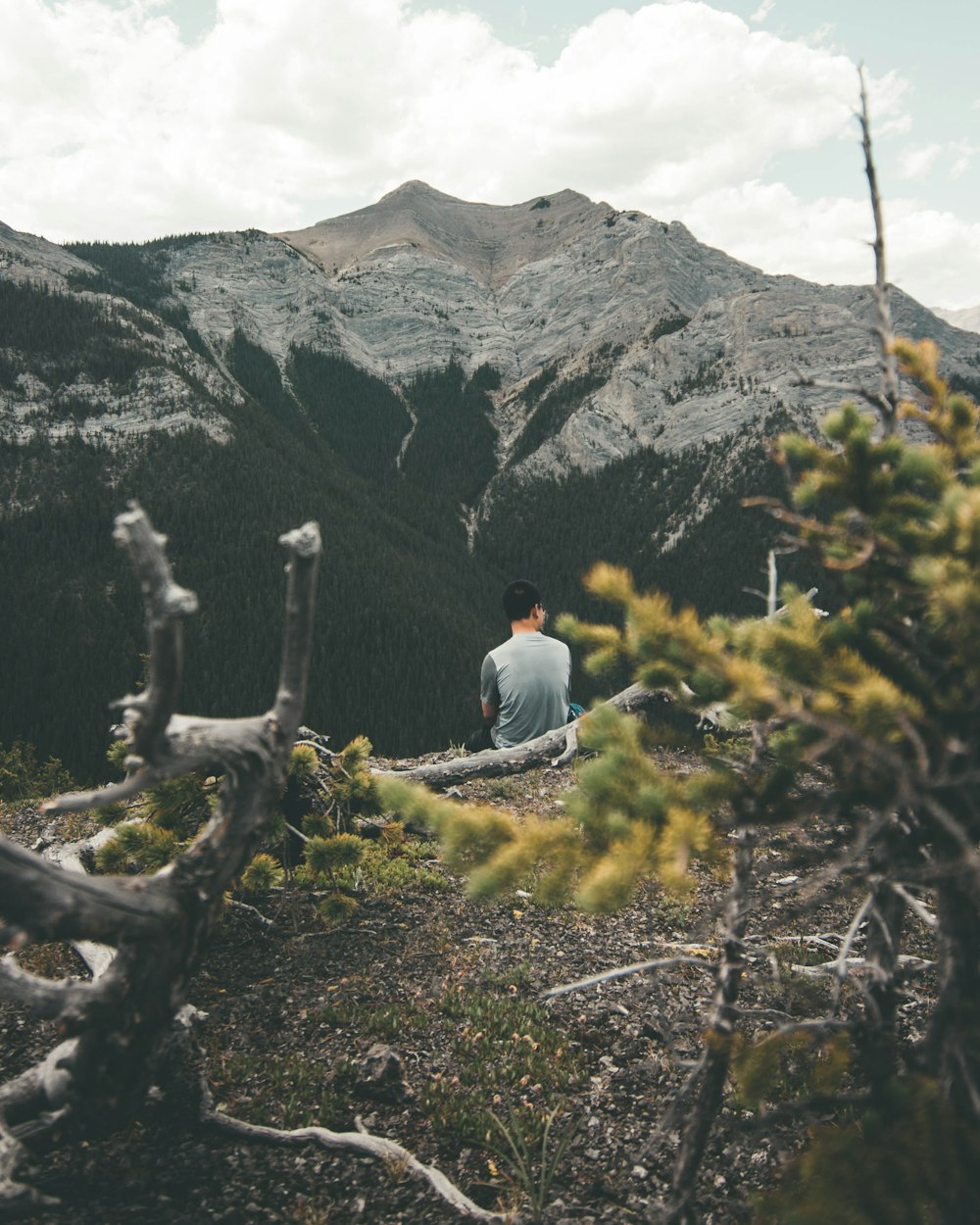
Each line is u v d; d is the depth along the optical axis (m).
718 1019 2.21
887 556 1.89
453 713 103.38
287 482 167.00
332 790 5.05
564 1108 3.20
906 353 2.08
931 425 2.07
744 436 197.00
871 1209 1.68
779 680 1.78
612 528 188.75
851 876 2.03
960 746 1.64
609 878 1.69
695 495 188.38
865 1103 1.95
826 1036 2.24
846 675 1.76
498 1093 3.31
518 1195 2.73
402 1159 2.82
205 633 110.12
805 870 2.40
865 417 1.92
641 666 1.96
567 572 179.62
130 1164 2.80
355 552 146.12
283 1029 3.82
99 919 2.01
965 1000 1.91
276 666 102.75
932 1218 1.76
